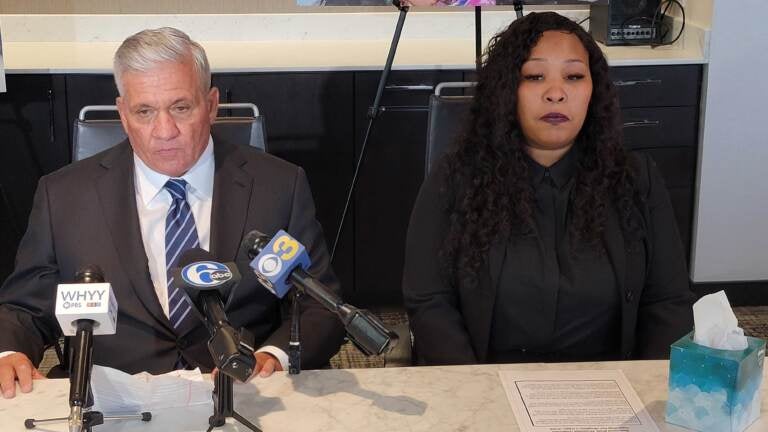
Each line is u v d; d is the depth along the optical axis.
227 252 2.02
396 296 3.92
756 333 3.72
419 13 4.25
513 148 2.07
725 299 1.57
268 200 2.08
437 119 2.50
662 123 3.85
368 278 3.89
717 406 1.53
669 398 1.58
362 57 3.87
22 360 1.79
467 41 4.26
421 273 2.14
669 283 2.13
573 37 2.07
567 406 1.64
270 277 1.47
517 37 2.07
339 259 3.87
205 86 1.99
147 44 1.91
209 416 1.60
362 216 3.84
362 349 1.49
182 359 2.01
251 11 4.20
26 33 4.11
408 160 3.80
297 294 1.68
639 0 4.02
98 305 1.42
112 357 1.99
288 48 4.07
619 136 2.10
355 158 3.78
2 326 1.95
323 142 3.76
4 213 3.72
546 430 1.56
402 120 3.76
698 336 1.57
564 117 2.03
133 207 2.02
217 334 1.39
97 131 2.39
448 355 2.05
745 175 3.88
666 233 2.13
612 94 2.09
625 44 4.05
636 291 2.08
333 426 1.57
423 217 2.15
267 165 2.12
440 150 2.50
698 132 3.87
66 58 3.82
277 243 1.49
